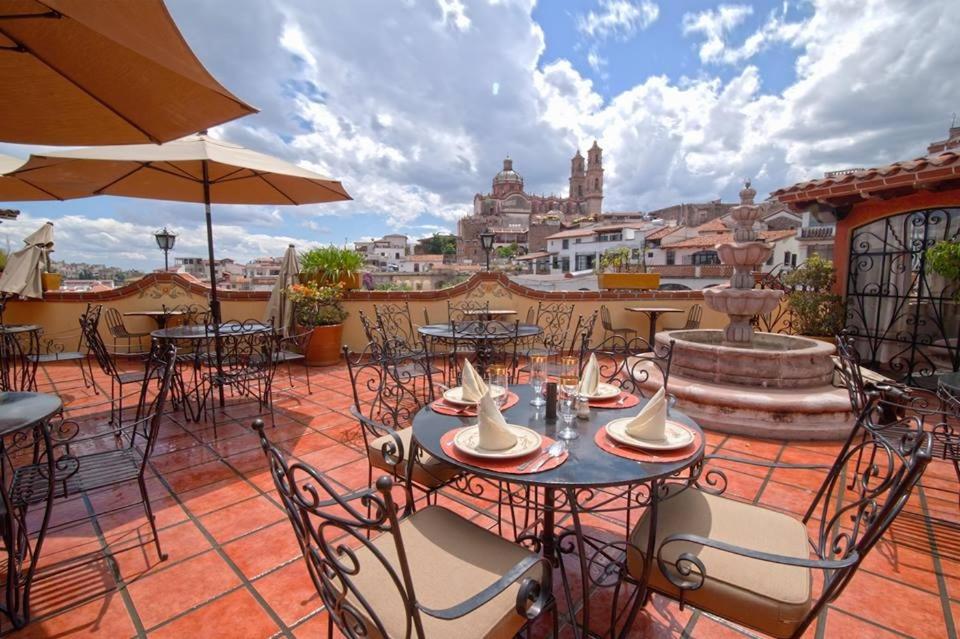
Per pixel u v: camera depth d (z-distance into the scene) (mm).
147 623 1759
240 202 4973
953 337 5234
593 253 39688
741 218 4891
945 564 2105
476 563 1422
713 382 4262
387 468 2289
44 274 6539
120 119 2432
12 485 1917
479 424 1535
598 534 2359
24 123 2467
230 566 2096
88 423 3992
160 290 6602
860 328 5828
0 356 4383
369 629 1206
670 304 7383
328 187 4562
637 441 1600
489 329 4770
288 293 6098
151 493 2760
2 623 1760
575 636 1572
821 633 1702
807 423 3648
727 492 2795
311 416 4227
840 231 5914
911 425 2508
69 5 1423
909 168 4508
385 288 7926
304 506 1098
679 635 1709
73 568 2072
